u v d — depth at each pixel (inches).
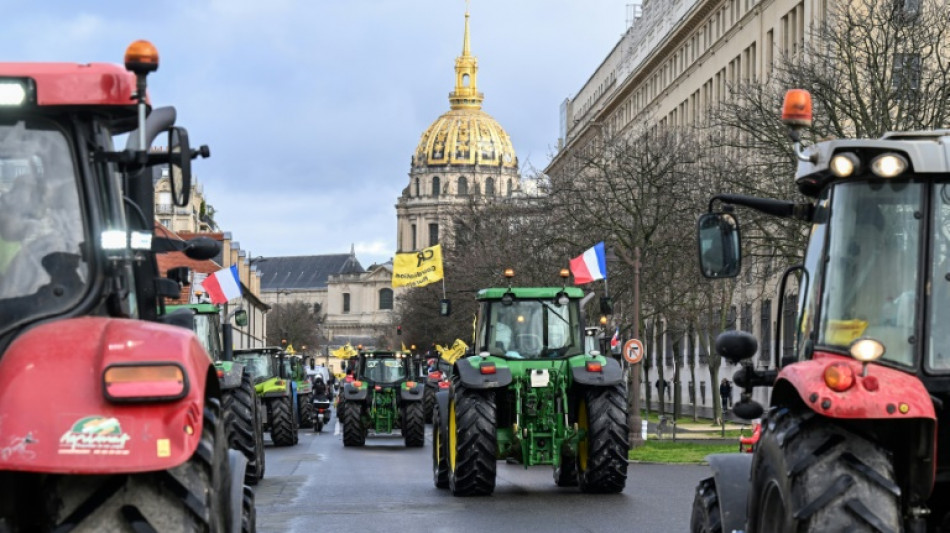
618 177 1971.0
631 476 1040.2
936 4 1407.5
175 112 283.4
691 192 1916.8
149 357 227.6
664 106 3580.2
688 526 642.2
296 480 979.9
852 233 275.1
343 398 1617.9
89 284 255.8
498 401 849.5
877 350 253.8
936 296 269.9
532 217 2524.6
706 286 1979.6
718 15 3014.3
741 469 337.1
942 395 268.7
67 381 223.6
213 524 235.5
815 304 283.7
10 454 217.8
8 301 252.7
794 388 275.6
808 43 1609.3
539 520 673.0
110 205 266.8
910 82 1349.7
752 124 1470.2
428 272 2333.9
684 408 3225.9
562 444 842.2
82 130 259.8
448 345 3169.3
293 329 7396.7
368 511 725.9
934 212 271.3
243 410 916.0
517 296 866.8
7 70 253.0
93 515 227.0
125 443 220.7
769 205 317.4
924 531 267.1
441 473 882.1
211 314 1043.9
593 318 2064.5
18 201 256.5
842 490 254.5
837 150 274.2
